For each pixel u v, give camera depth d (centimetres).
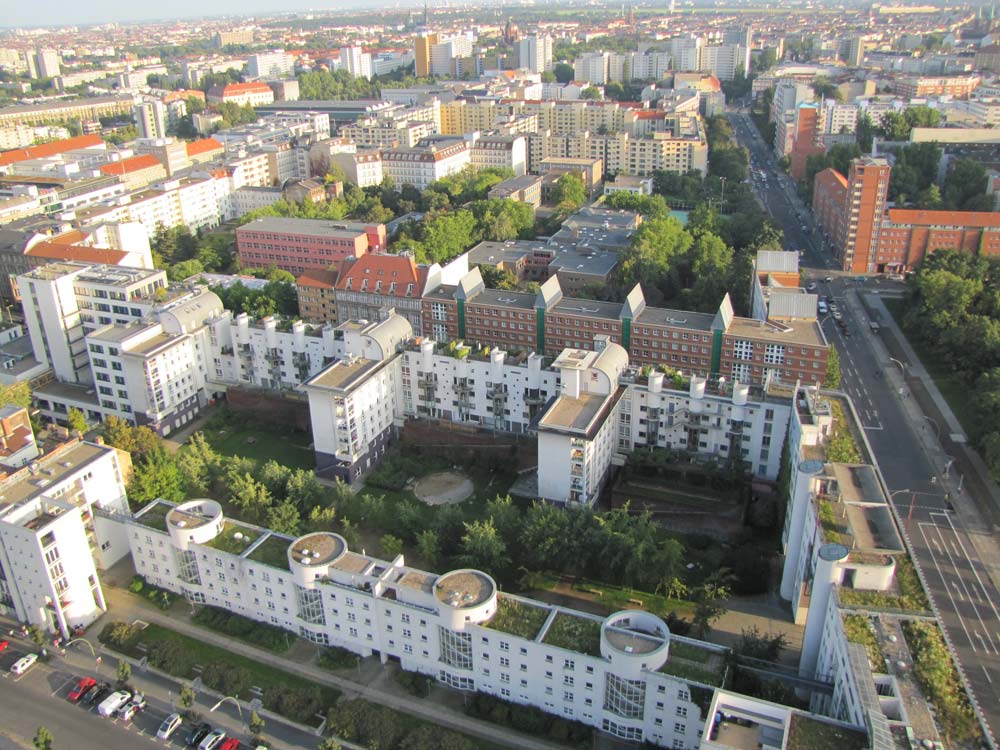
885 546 15712
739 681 15025
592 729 16162
